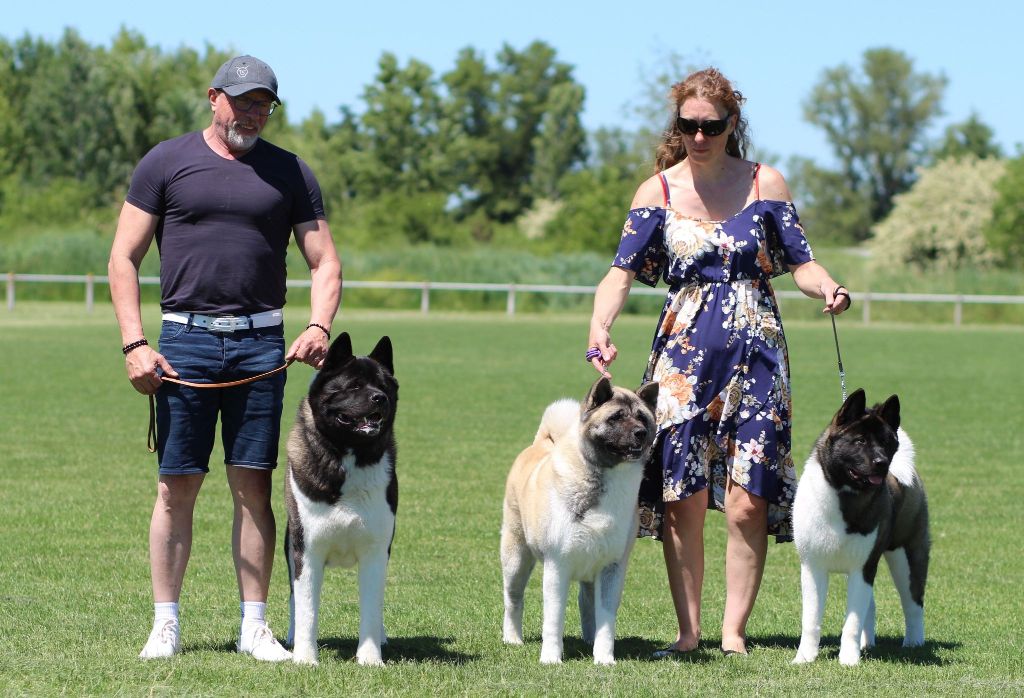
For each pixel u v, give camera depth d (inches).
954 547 568.4
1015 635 422.0
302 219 376.2
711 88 396.2
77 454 772.6
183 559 365.1
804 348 1755.7
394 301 2549.2
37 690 313.3
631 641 411.2
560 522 363.3
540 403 1067.9
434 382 1222.9
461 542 558.6
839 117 6220.5
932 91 6102.4
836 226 6151.6
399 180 4847.4
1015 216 3646.7
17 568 482.9
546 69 5757.9
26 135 4170.8
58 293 2488.9
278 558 527.2
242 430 363.9
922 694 332.5
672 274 406.6
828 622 444.1
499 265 2746.1
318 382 346.6
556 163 5570.9
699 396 397.4
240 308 362.6
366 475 348.8
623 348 1649.9
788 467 402.9
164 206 364.5
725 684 341.7
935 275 2800.2
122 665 339.9
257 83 356.8
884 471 358.0
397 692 321.7
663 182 411.8
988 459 820.6
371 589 357.4
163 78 4338.1
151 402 368.2
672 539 398.9
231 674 333.4
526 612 454.0
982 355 1662.2
